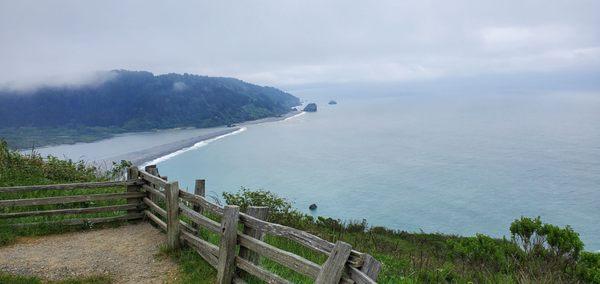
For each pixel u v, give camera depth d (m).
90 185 10.98
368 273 4.65
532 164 133.75
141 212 11.52
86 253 9.01
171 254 8.73
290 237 5.80
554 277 8.62
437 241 24.08
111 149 184.38
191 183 108.06
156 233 10.38
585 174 113.81
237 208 6.93
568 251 11.18
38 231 10.27
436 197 90.19
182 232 8.97
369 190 98.94
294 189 101.62
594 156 146.25
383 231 26.33
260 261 7.37
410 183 106.88
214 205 7.61
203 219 7.93
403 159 151.62
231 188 101.81
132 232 10.50
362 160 151.12
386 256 10.67
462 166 133.62
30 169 15.41
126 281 7.60
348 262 4.85
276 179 116.00
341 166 138.25
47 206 11.77
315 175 121.50
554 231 11.48
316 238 5.36
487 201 86.12
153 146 197.38
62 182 14.81
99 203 12.20
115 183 11.25
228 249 6.86
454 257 12.29
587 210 77.06
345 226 22.70
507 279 8.46
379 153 169.12
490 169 126.56
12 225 10.14
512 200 86.69
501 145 186.38
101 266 8.28
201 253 8.25
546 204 82.94
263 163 144.75
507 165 133.00
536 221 12.34
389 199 88.75
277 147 192.25
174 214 8.89
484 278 8.76
